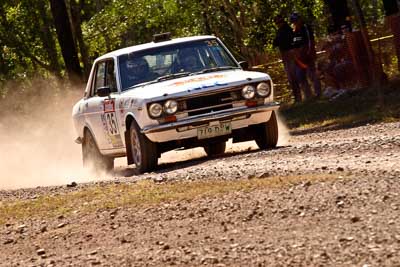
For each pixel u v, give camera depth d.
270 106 32.12
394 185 20.05
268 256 16.31
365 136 32.66
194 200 22.28
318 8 74.06
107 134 34.97
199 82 32.12
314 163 25.83
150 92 31.94
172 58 34.00
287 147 31.09
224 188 22.84
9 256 20.17
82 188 28.66
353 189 20.20
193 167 29.78
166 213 21.48
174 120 31.50
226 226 19.14
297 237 17.30
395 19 51.06
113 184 28.14
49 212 24.55
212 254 17.02
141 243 19.06
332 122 42.53
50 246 20.48
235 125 31.94
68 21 70.06
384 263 14.82
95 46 88.56
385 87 49.84
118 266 17.31
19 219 24.34
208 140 32.12
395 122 36.78
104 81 35.09
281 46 55.31
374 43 53.31
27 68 98.62
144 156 32.06
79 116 37.34
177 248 18.00
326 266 15.16
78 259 18.52
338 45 53.34
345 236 16.75
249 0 73.25
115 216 22.27
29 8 95.44
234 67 34.12
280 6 72.62
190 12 78.50
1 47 97.75
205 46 34.41
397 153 25.88
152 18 84.06
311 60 54.03
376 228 16.94
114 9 85.38
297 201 20.03
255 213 19.73
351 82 52.72
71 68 70.00
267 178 23.42
